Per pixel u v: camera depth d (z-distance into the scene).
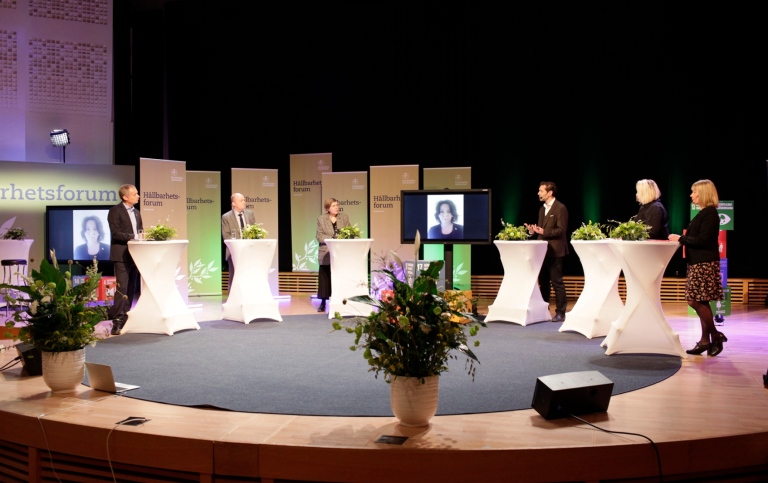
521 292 7.09
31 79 9.77
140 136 11.07
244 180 9.80
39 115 9.82
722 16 8.73
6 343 5.82
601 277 6.24
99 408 3.65
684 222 9.07
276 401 3.80
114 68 10.73
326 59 10.31
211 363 4.95
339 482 2.96
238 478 3.10
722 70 8.78
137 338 6.07
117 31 10.70
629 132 9.20
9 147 9.65
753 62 8.65
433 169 9.30
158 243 6.19
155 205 8.70
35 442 3.44
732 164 8.84
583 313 6.30
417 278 3.26
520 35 9.49
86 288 4.10
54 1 9.88
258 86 10.60
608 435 3.12
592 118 9.31
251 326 6.82
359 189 9.57
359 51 10.16
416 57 9.92
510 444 2.99
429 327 3.11
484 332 6.48
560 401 3.38
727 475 3.17
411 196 7.51
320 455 2.96
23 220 9.23
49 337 3.95
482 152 9.77
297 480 3.01
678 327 6.73
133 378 4.43
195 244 9.87
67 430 3.34
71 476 3.38
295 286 10.47
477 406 3.68
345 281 7.28
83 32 10.05
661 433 3.15
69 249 9.16
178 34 10.59
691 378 4.43
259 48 10.53
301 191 10.05
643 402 3.78
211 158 10.81
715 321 7.07
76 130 10.05
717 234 5.14
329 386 4.19
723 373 4.58
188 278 9.84
